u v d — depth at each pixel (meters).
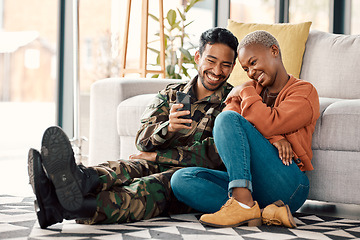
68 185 1.52
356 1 4.14
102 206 1.64
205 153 1.92
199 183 1.78
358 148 1.92
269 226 1.69
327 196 1.99
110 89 2.71
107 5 4.81
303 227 1.70
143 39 3.73
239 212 1.65
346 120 1.95
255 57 1.82
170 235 1.52
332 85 2.56
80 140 3.09
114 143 2.71
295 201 1.80
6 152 4.93
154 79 2.84
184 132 1.96
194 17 4.57
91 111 2.81
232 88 2.01
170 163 1.91
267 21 4.42
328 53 2.61
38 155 1.53
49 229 1.61
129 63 4.79
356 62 2.53
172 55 4.08
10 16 5.42
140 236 1.50
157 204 1.79
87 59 4.86
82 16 4.87
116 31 4.79
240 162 1.66
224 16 4.32
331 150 1.99
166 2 4.55
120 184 1.74
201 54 1.95
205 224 1.66
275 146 1.76
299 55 2.66
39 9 5.45
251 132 1.72
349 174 1.94
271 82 1.86
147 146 1.92
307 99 1.81
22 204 2.21
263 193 1.78
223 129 1.68
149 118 2.00
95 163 2.79
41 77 5.82
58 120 4.19
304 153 1.81
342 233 1.61
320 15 4.27
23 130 5.96
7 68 5.82
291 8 4.36
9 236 1.49
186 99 1.81
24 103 5.93
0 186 2.93
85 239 1.45
